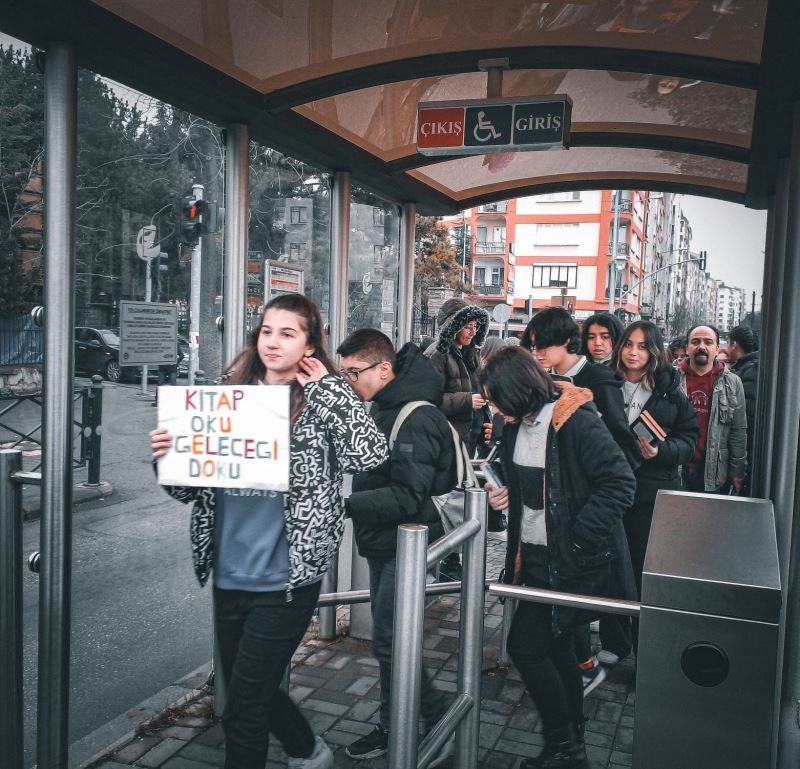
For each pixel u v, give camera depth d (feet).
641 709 5.97
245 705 7.61
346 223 15.65
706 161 17.01
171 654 13.29
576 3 10.26
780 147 13.21
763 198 17.62
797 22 7.72
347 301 15.87
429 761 6.97
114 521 19.24
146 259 12.47
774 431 10.03
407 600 6.06
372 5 10.20
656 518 6.35
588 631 12.34
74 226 8.80
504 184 19.47
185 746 10.30
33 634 13.98
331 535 7.73
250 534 7.66
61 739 9.00
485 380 9.45
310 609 7.86
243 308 12.05
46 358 8.69
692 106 13.76
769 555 5.90
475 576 7.90
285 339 7.77
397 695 6.14
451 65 11.78
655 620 5.89
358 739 10.54
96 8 8.67
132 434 18.71
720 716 5.81
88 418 15.31
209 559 7.98
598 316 16.88
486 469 9.98
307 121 13.20
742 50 10.94
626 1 10.05
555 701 9.33
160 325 12.75
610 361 13.56
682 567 5.88
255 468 7.45
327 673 12.70
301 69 11.67
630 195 201.26
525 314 211.41
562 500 9.12
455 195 19.85
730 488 19.30
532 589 7.47
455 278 109.40
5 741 8.57
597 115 14.67
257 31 10.11
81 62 9.64
